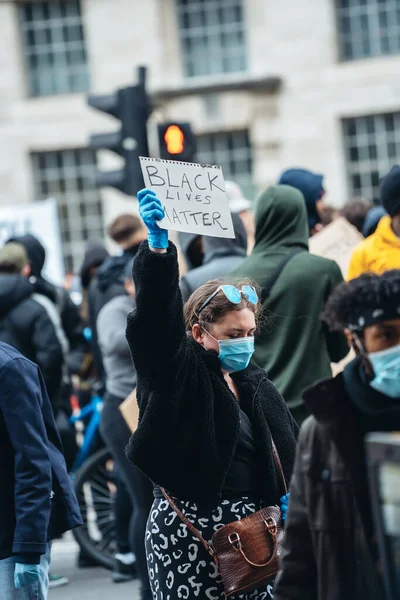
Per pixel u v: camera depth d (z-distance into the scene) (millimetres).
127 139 22703
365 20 54938
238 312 8617
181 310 8289
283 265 11680
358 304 6617
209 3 56156
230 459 8531
